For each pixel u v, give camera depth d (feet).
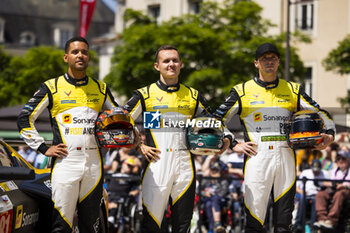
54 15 263.29
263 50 21.04
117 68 80.38
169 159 20.95
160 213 20.98
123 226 39.45
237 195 40.88
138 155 41.96
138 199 40.01
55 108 20.38
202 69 74.69
